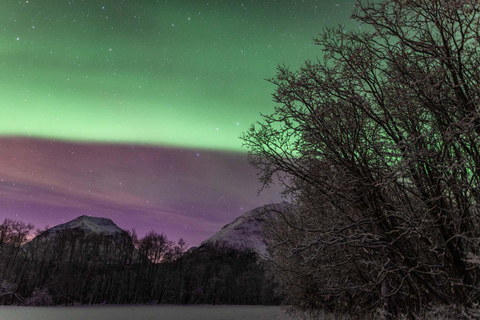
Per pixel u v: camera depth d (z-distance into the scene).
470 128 4.96
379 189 6.67
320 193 7.47
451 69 5.43
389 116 6.35
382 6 5.82
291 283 14.00
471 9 4.84
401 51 6.02
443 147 5.79
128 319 30.66
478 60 5.62
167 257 111.50
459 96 5.66
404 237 6.76
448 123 5.78
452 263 6.13
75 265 85.75
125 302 91.00
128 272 97.81
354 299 10.93
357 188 6.78
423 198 6.12
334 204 7.06
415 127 6.56
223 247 167.62
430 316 6.37
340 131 7.04
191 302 96.56
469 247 6.00
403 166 5.27
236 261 116.75
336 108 6.66
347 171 6.79
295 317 18.41
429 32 5.82
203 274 104.56
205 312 44.16
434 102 5.69
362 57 6.23
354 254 7.20
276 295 21.98
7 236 77.50
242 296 95.31
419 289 6.94
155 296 97.88
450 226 6.20
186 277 101.94
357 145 6.87
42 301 67.94
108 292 90.19
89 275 84.31
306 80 6.82
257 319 23.14
